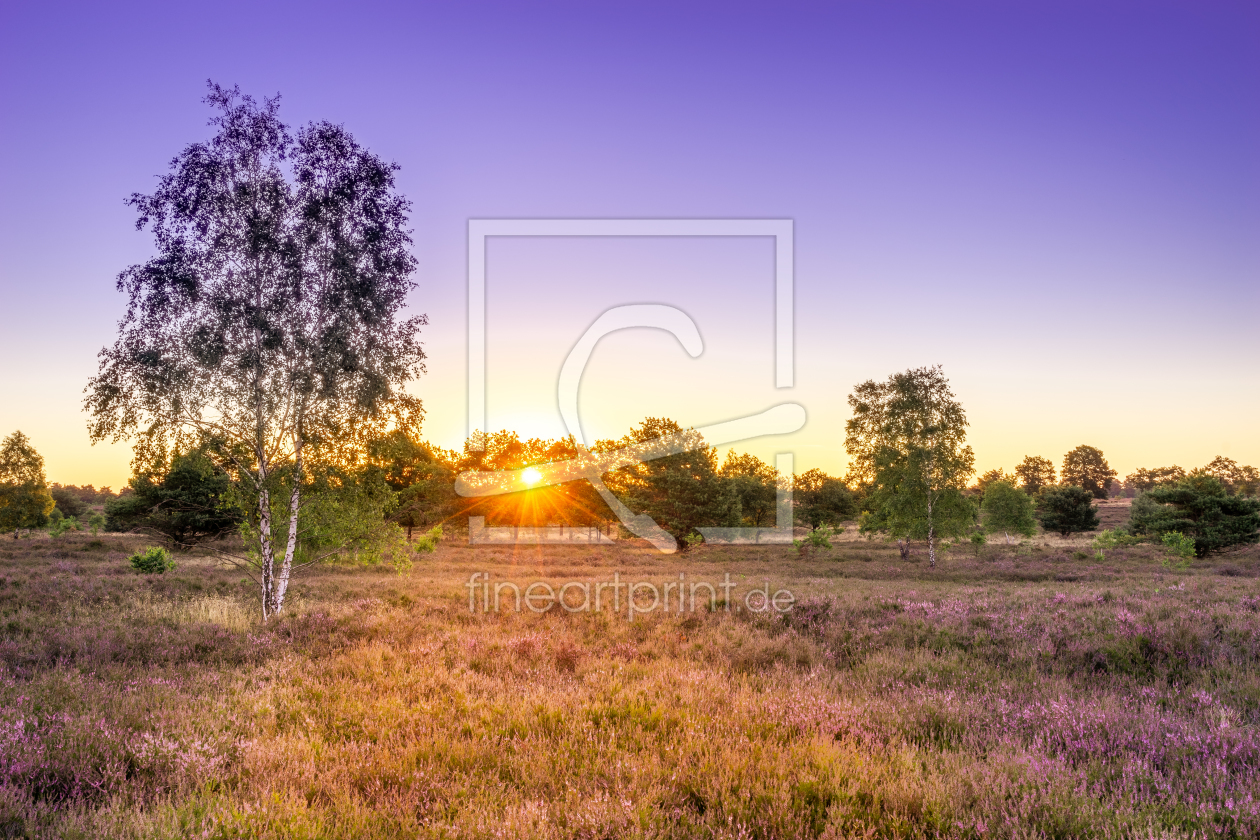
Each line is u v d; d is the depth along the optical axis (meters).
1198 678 7.29
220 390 13.68
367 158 15.35
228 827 3.82
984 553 40.59
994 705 6.48
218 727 5.71
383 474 15.68
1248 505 33.91
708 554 37.91
